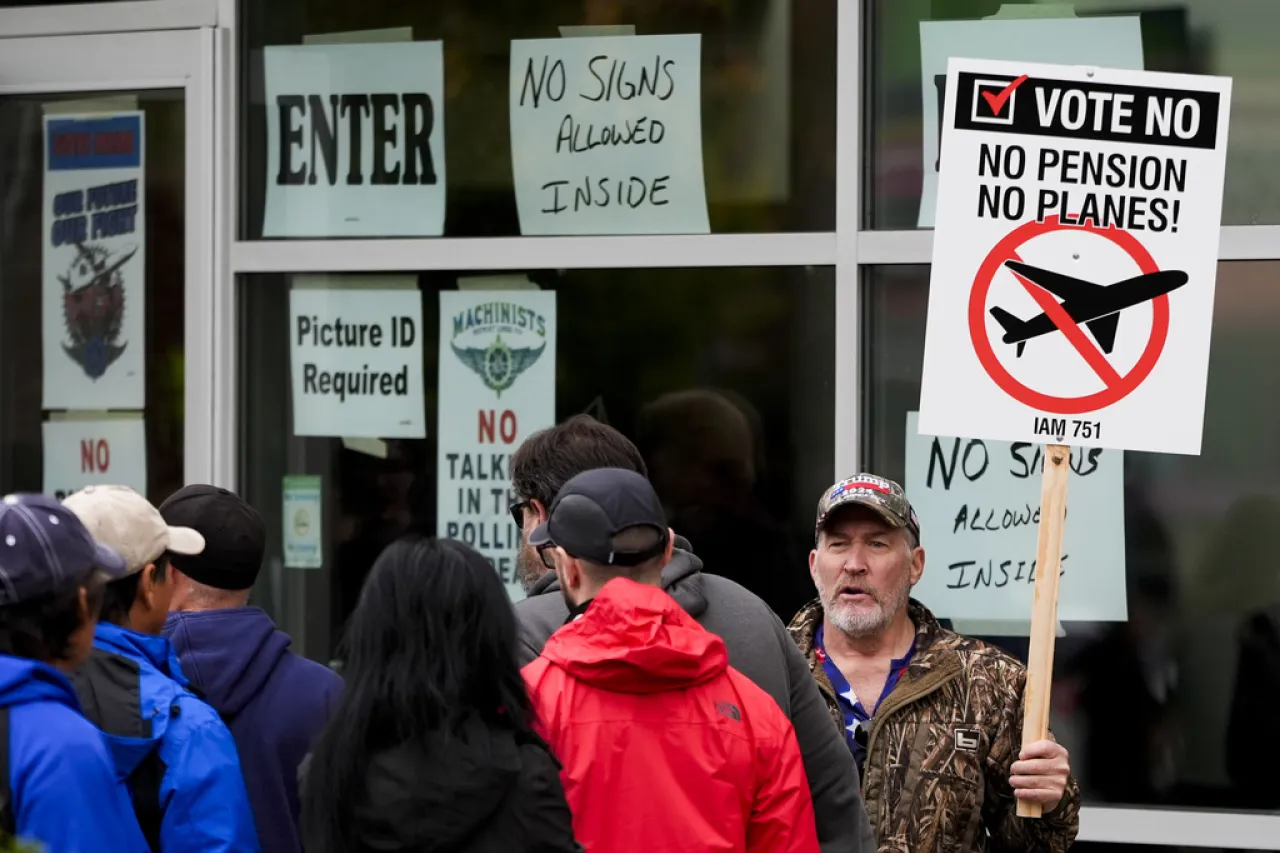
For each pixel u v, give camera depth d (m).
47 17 19.94
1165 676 17.19
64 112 20.11
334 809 9.48
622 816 10.31
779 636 11.89
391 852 9.39
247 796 12.02
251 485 19.48
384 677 9.59
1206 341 13.60
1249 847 16.88
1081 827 17.20
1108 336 13.62
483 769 9.48
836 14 18.00
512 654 9.96
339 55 19.27
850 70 17.81
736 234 18.19
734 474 18.19
